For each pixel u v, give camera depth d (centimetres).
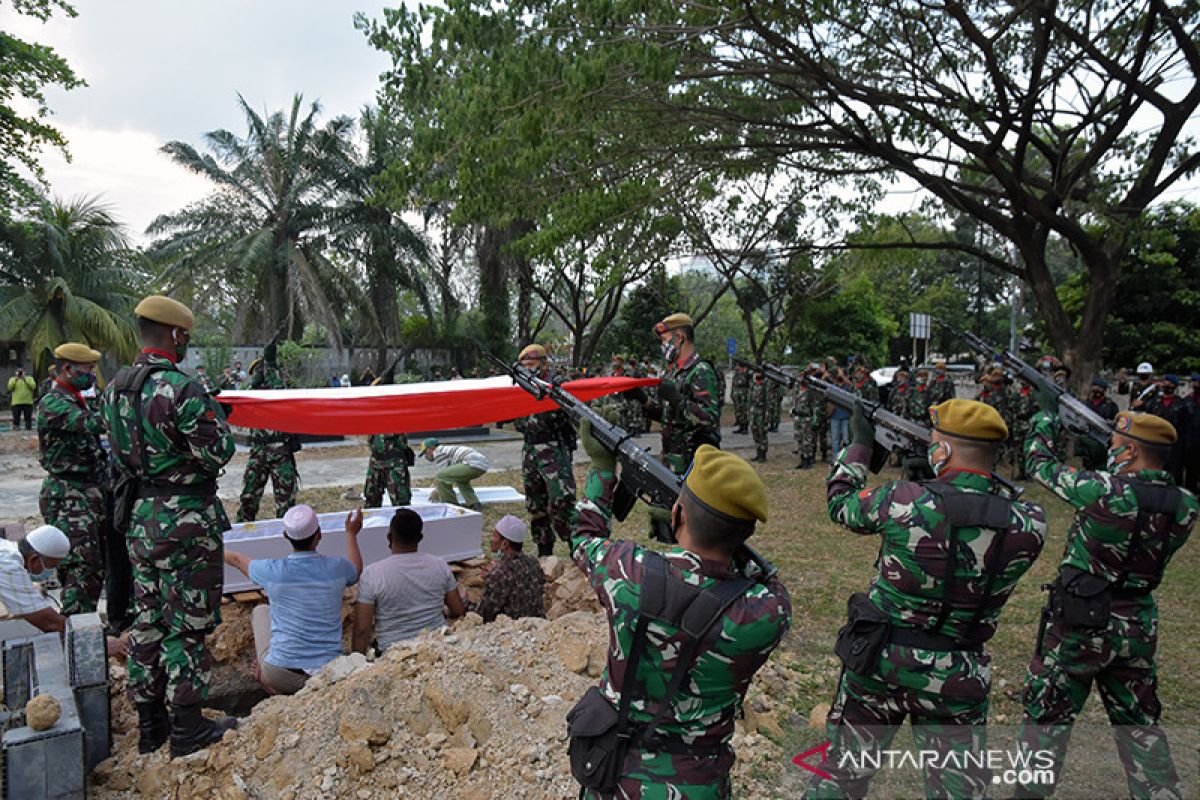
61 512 604
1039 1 1094
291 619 491
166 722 405
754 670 221
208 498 393
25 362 2877
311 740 382
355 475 1362
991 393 1294
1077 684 359
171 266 2942
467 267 3428
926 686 289
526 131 969
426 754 375
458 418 634
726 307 4925
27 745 337
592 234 1489
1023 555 284
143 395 375
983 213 1340
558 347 3959
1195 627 618
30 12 1620
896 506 293
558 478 730
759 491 217
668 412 560
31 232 2386
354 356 3139
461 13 972
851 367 1503
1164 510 336
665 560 223
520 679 431
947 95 1252
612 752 220
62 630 495
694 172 1391
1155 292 2359
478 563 711
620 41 970
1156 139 1271
